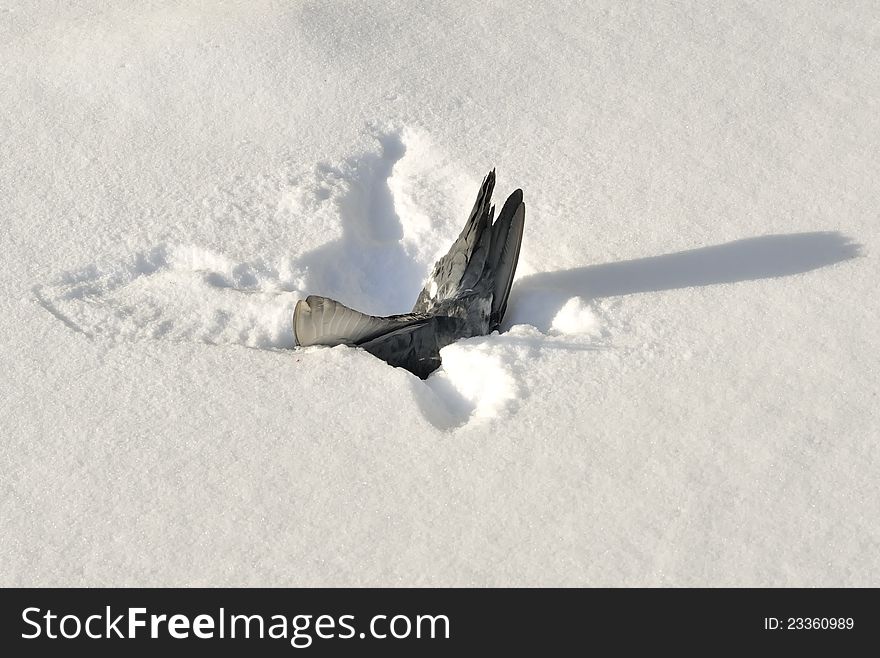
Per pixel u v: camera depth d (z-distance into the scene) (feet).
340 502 9.43
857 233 12.59
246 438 10.11
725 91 14.99
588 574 8.73
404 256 13.32
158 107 14.93
